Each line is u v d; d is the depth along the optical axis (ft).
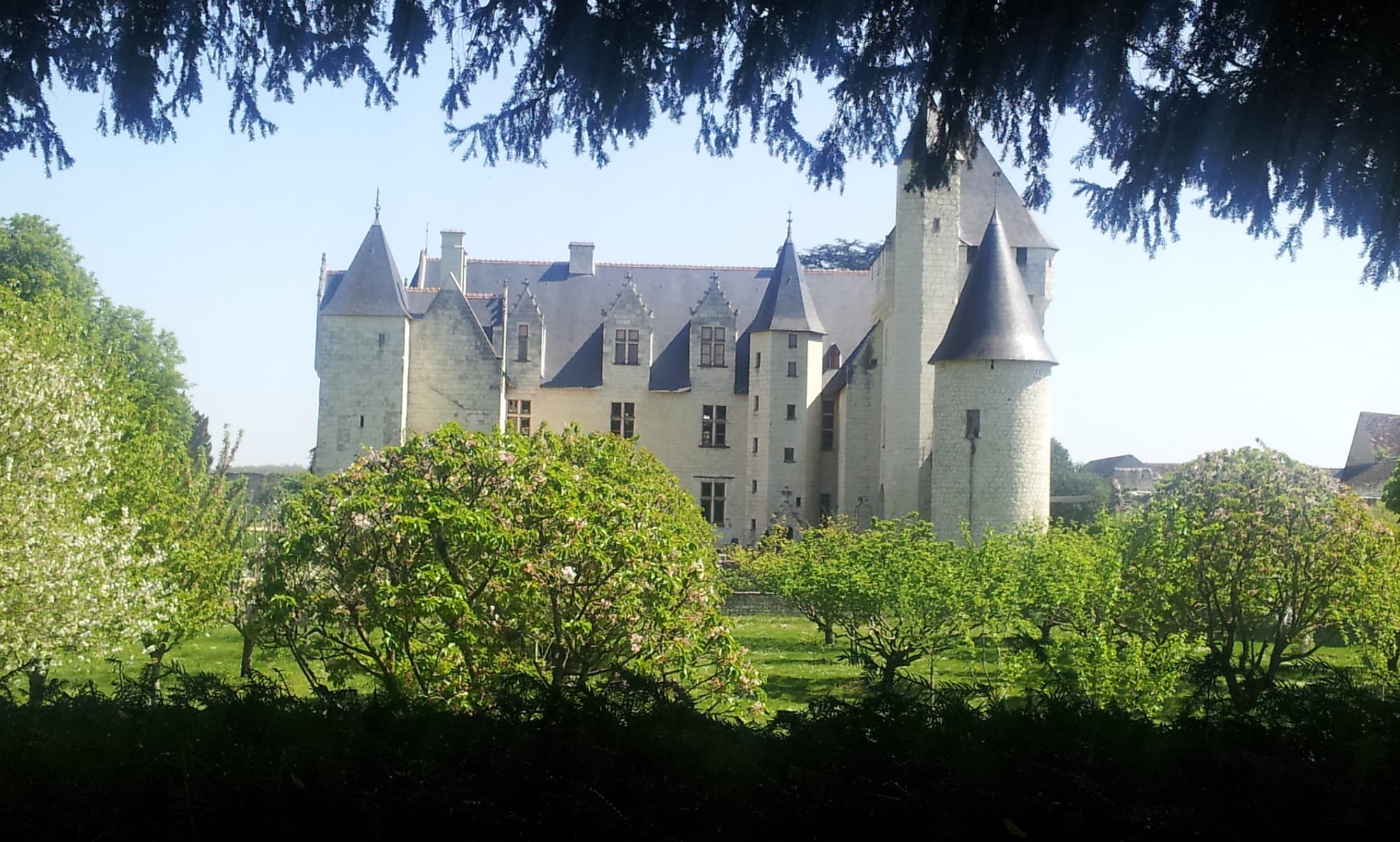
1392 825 16.75
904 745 17.78
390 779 16.83
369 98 24.09
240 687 19.13
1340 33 20.86
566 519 42.11
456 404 155.33
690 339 168.14
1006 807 16.88
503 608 42.09
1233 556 56.39
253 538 76.69
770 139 24.86
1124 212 25.17
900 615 65.16
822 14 22.29
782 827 17.06
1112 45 21.75
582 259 177.58
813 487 163.73
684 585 43.86
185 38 22.91
